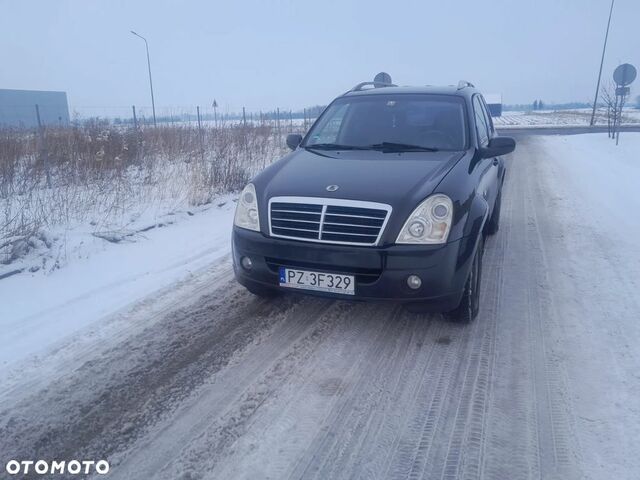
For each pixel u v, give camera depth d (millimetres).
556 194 9258
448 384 3285
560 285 4852
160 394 3234
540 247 6051
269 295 4473
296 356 3668
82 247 6094
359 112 5309
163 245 6355
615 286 4758
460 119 4980
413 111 5148
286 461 2625
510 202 8695
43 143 10125
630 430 2791
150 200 8414
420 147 4750
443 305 3625
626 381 3252
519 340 3832
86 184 9117
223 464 2613
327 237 3615
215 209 8328
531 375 3361
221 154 10812
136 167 11289
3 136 11812
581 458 2607
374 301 3586
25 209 7262
